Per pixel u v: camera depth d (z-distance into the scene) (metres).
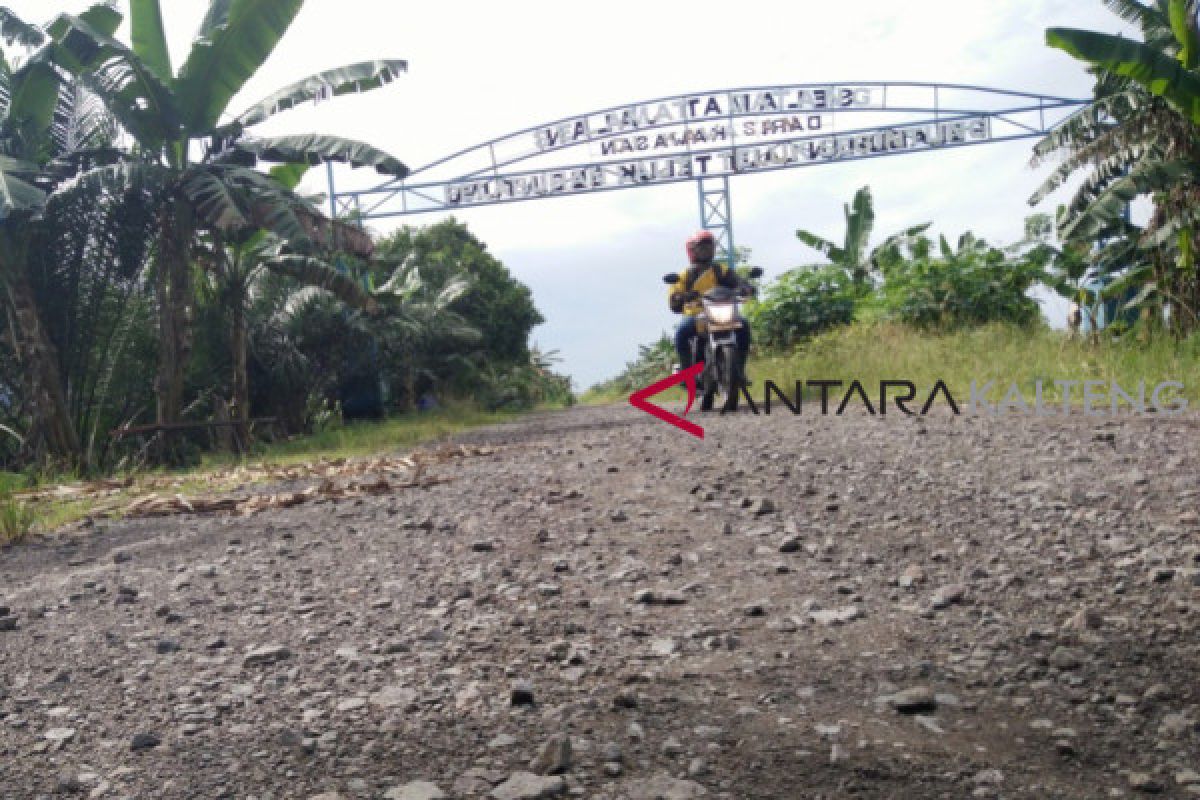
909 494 4.71
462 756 2.04
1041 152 13.63
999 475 4.96
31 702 2.57
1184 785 1.78
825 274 19.22
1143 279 12.97
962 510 4.27
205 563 4.41
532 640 2.87
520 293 34.41
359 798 1.85
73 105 13.86
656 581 3.51
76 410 13.63
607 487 5.77
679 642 2.78
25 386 13.02
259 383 18.09
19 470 12.57
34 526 6.22
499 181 25.67
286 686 2.57
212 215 12.41
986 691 2.30
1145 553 3.33
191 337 14.69
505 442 10.69
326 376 20.81
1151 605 2.84
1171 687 2.24
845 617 2.93
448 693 2.44
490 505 5.45
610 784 1.86
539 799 1.79
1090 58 10.00
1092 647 2.54
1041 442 5.87
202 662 2.84
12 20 12.01
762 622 2.96
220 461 12.88
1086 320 14.24
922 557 3.60
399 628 3.09
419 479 6.91
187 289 13.64
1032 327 13.46
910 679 2.40
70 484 9.77
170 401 13.60
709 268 10.88
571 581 3.57
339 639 3.01
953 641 2.67
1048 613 2.86
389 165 13.77
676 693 2.36
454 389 27.89
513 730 2.16
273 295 18.48
